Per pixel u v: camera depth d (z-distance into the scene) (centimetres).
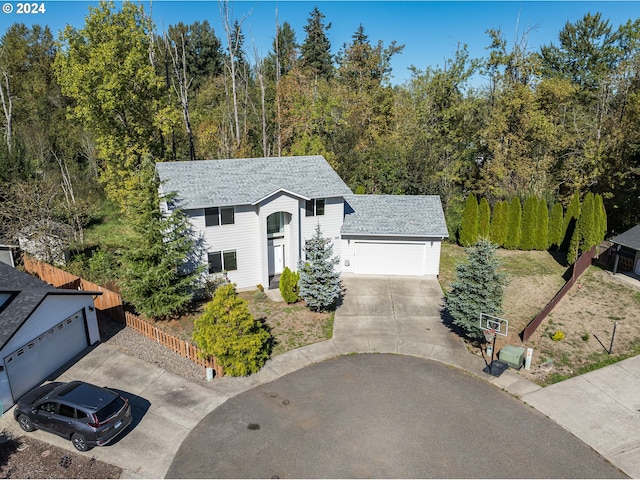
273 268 2956
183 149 5134
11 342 1648
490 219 3812
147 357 2008
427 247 3006
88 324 2059
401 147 4528
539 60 4469
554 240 3644
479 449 1468
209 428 1565
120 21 3478
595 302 2548
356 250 3058
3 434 1528
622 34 5666
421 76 4991
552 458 1429
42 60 6131
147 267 2284
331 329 2302
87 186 4738
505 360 1928
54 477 1345
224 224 2653
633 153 3469
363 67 6162
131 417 1548
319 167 3081
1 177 3803
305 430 1558
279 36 7500
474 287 2058
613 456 1437
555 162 4428
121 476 1355
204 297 2634
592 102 5106
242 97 6088
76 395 1481
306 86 4978
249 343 1852
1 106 5475
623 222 3772
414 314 2480
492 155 4544
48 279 2767
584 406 1677
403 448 1473
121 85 3428
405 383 1838
